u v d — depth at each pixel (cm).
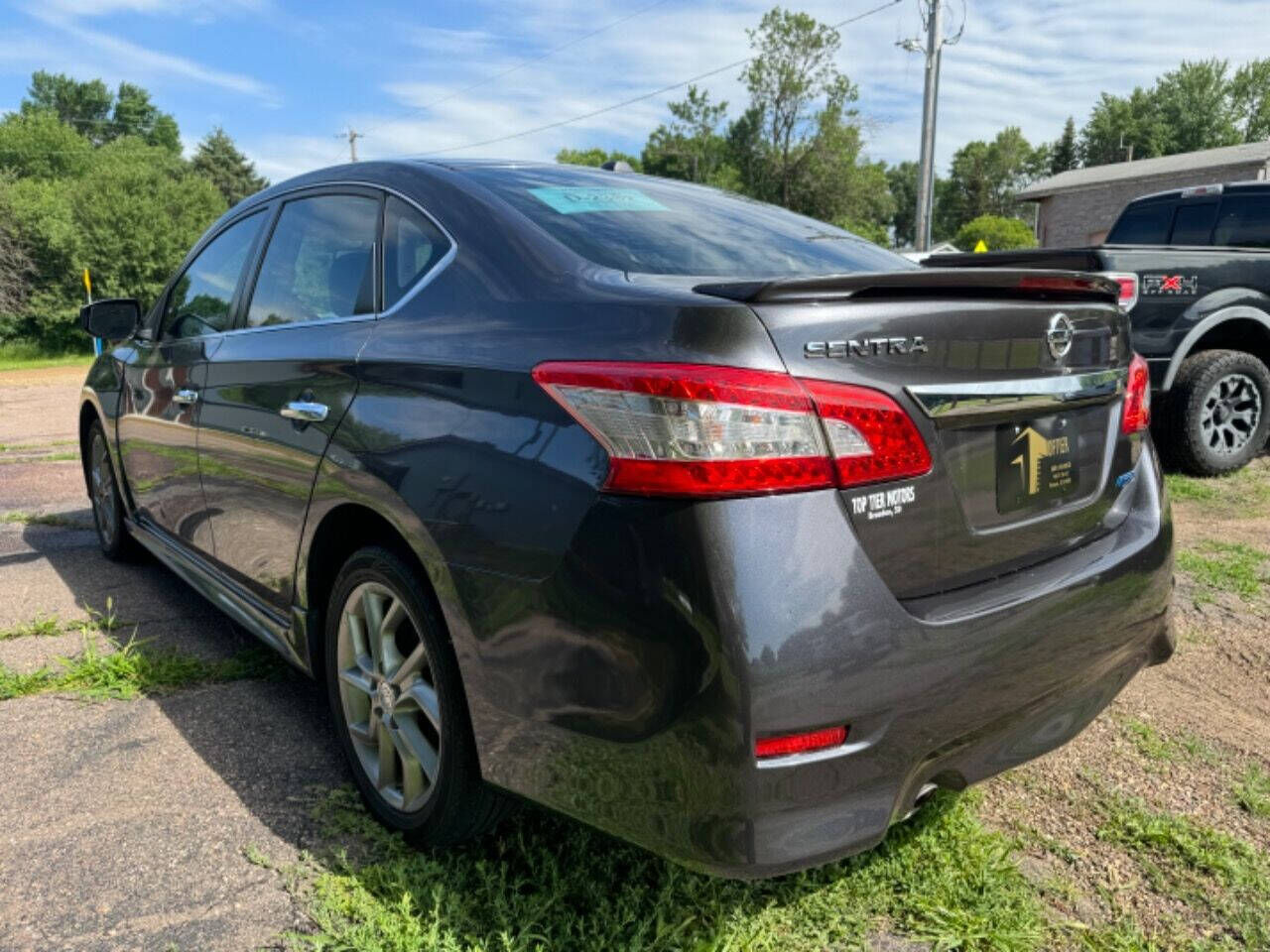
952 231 9819
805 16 5591
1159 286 556
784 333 157
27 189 4297
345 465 216
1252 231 668
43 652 337
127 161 4731
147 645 344
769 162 5931
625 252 211
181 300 359
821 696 153
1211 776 258
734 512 151
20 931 190
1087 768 262
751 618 149
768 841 154
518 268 204
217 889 204
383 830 223
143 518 399
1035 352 194
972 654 170
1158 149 7200
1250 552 447
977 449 184
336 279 258
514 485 172
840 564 157
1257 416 589
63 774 252
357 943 183
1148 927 201
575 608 162
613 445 158
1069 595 190
